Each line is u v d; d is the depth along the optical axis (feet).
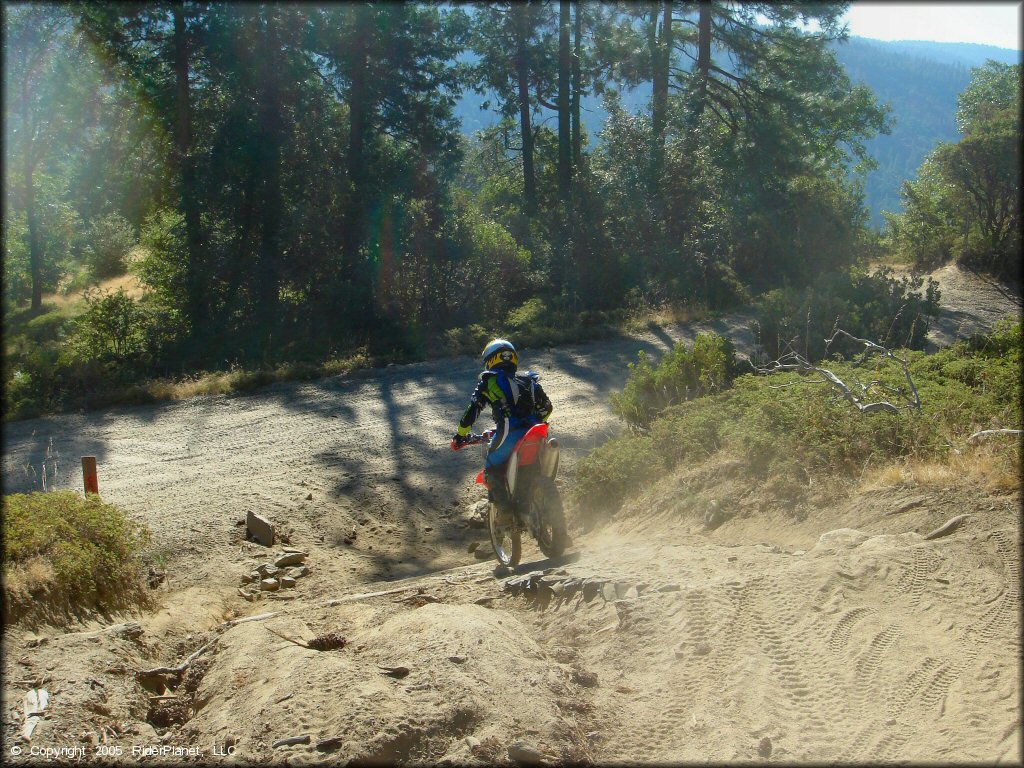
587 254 91.71
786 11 113.91
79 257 139.13
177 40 83.92
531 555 25.46
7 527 20.89
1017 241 101.65
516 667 13.25
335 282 78.84
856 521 20.11
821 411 25.89
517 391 23.36
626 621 15.21
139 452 42.86
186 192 80.07
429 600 19.40
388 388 56.75
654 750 11.13
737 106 123.24
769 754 10.53
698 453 28.86
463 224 85.46
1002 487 19.21
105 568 21.59
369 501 35.86
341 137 92.07
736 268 100.94
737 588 15.48
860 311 54.85
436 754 10.98
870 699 11.57
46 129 108.47
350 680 12.85
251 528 30.30
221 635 17.47
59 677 14.87
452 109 100.99
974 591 14.29
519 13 112.68
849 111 120.06
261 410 51.72
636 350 66.33
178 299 77.51
